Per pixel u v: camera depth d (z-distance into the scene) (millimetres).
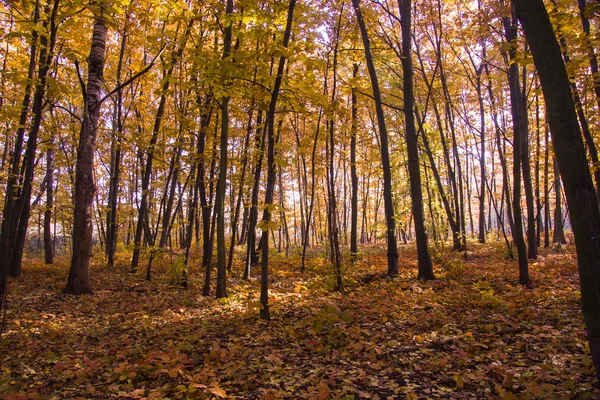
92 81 8945
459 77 18875
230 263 13273
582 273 2859
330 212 12602
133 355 4777
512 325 5441
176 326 6289
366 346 4875
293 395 3574
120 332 6047
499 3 8711
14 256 11578
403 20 10445
